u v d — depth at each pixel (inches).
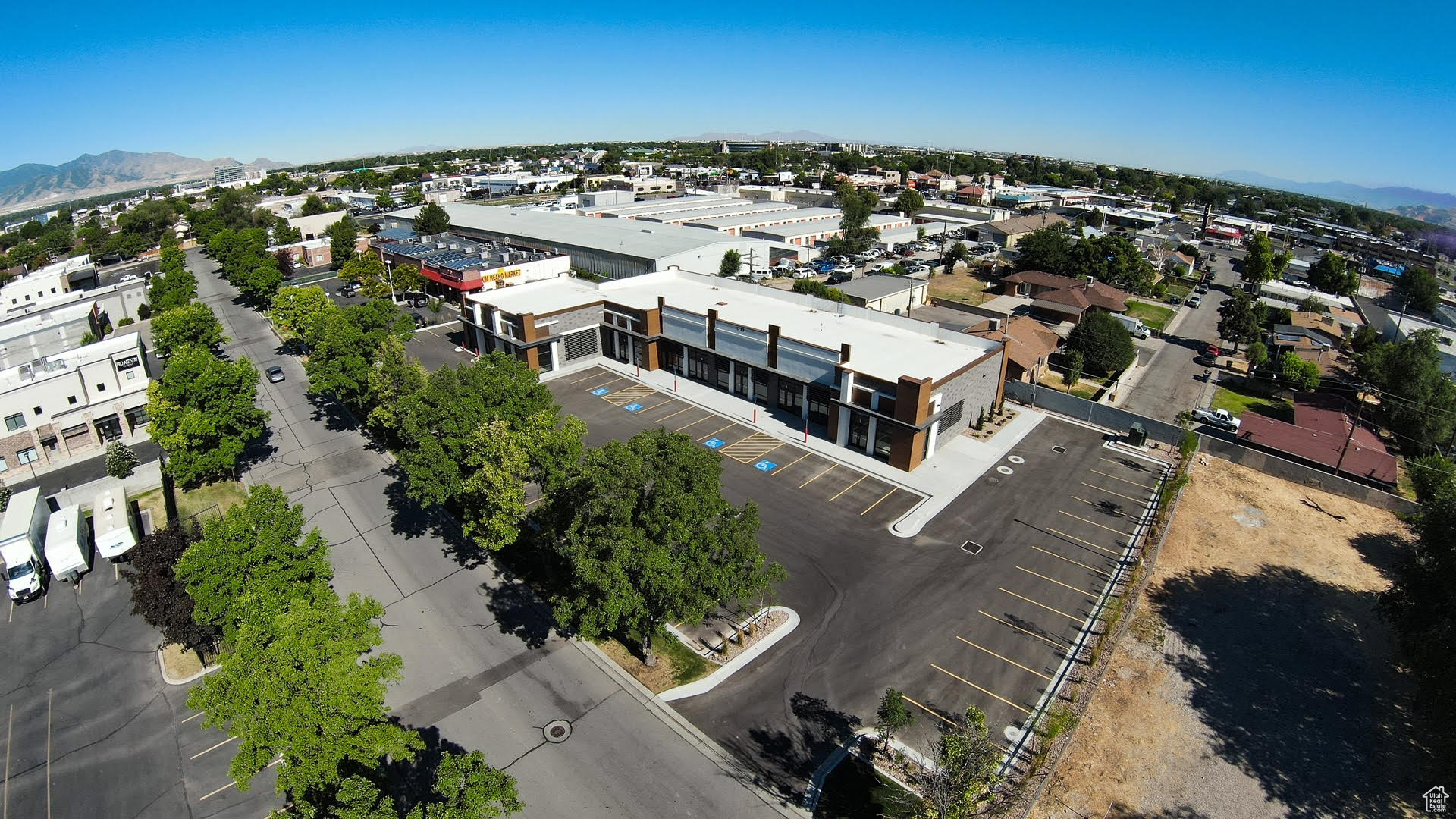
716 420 2315.5
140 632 1414.9
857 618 1396.4
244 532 1163.3
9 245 7431.1
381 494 1900.8
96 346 2327.8
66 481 2030.0
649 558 1061.1
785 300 2844.5
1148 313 3833.7
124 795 1066.1
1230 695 1253.1
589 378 2691.9
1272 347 3206.2
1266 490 1966.0
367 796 800.9
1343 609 1489.9
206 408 1913.1
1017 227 5649.6
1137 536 1692.9
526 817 998.4
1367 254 6643.7
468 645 1347.2
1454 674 1128.8
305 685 845.8
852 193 6486.2
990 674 1261.1
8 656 1350.9
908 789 1034.7
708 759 1096.8
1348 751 1147.3
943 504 1813.5
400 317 2470.5
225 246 4419.3
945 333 2336.4
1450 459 2127.2
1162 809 1037.8
